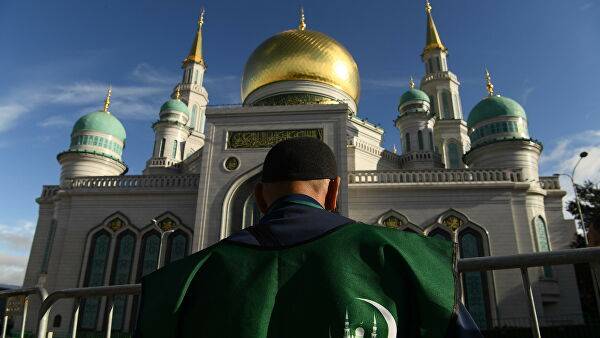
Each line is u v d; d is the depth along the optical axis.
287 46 30.38
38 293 5.28
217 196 22.67
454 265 1.71
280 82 29.73
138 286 4.57
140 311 1.76
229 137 24.02
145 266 23.44
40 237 27.17
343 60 31.23
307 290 1.55
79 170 30.30
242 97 32.41
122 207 24.88
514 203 22.94
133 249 23.97
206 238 21.80
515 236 22.09
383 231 1.75
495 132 29.25
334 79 30.31
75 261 23.98
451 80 46.03
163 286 1.75
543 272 22.20
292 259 1.63
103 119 32.66
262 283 1.58
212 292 1.62
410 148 36.53
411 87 40.00
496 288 20.95
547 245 23.64
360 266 1.61
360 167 31.64
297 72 29.69
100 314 22.42
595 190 28.41
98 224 24.70
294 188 1.98
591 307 24.56
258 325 1.49
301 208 1.85
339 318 1.46
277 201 1.98
